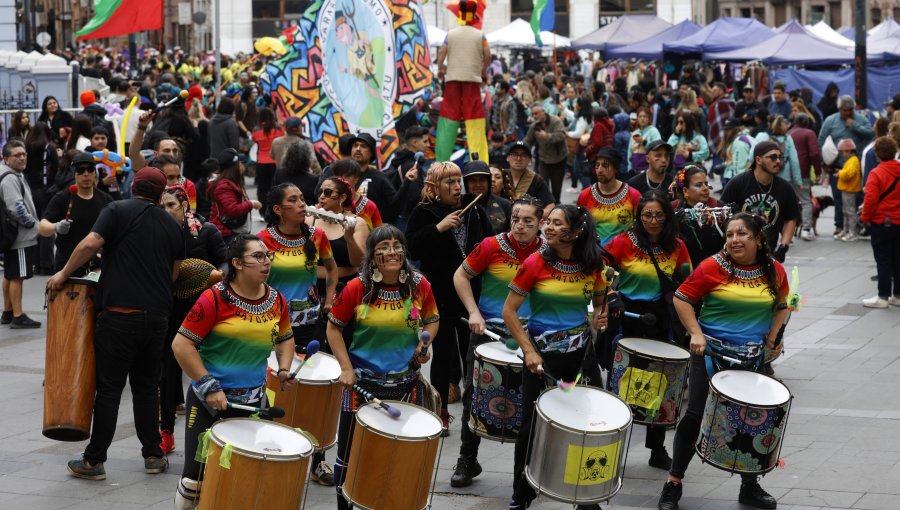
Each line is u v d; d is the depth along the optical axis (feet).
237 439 21.08
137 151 39.73
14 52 92.17
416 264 37.04
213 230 32.48
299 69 51.44
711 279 25.54
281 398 25.68
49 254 55.93
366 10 51.60
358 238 30.63
